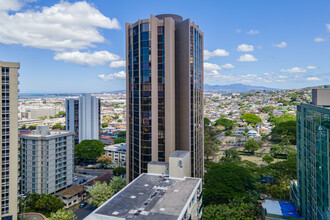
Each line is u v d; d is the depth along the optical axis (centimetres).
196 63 9444
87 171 16250
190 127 9000
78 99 19762
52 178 11419
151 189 6469
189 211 5844
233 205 7888
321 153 5434
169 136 8762
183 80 8988
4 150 8662
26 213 9988
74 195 11275
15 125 8875
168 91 8706
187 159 7762
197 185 6731
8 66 8662
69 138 12344
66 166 12200
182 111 9062
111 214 5181
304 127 6925
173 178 7206
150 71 8688
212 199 9275
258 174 12119
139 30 8819
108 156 17162
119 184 10688
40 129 11644
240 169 9612
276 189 10019
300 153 7356
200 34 9906
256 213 8312
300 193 7269
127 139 9806
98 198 9794
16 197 8956
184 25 8862
